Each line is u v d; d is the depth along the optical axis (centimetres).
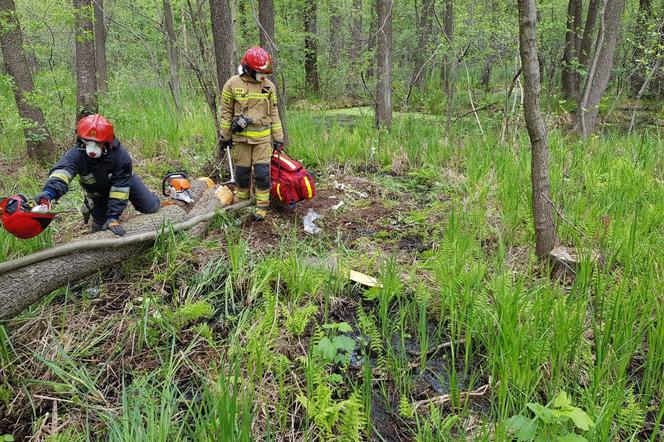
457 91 1425
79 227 460
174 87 1078
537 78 347
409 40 1741
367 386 261
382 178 652
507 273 328
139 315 334
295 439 250
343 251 427
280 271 373
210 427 235
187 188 463
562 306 284
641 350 295
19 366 293
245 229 470
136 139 780
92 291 363
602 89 875
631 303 286
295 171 486
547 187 373
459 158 720
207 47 587
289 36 1449
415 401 274
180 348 313
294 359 300
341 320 344
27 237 307
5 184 588
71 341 313
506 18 934
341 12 1579
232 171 556
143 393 265
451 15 1443
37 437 251
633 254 354
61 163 334
